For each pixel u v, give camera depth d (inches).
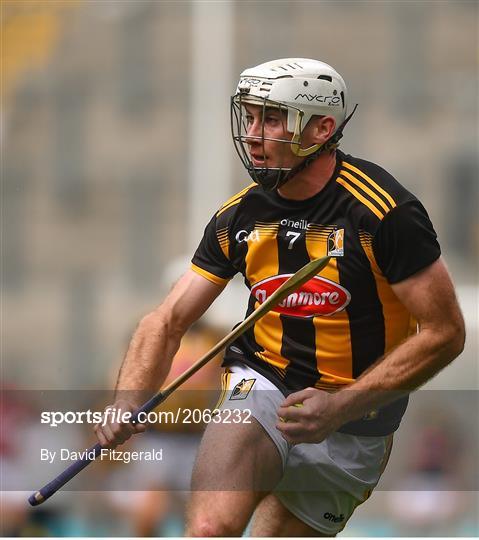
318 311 580.1
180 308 610.9
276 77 567.5
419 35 3636.8
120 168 3858.3
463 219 3134.8
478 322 1034.1
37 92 3809.1
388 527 859.4
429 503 848.9
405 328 590.2
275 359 598.5
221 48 2317.9
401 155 3412.9
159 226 3639.3
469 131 3437.5
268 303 560.4
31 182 3811.5
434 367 559.5
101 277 3479.3
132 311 2999.5
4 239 3693.4
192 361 845.2
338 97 574.9
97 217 3754.9
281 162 569.3
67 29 3703.3
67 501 781.3
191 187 2364.7
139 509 768.3
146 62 3907.5
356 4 3612.2
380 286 571.8
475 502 839.7
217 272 606.5
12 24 3336.6
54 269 3595.0
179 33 3892.7
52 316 3208.7
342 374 592.4
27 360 2412.6
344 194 567.5
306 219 573.9
